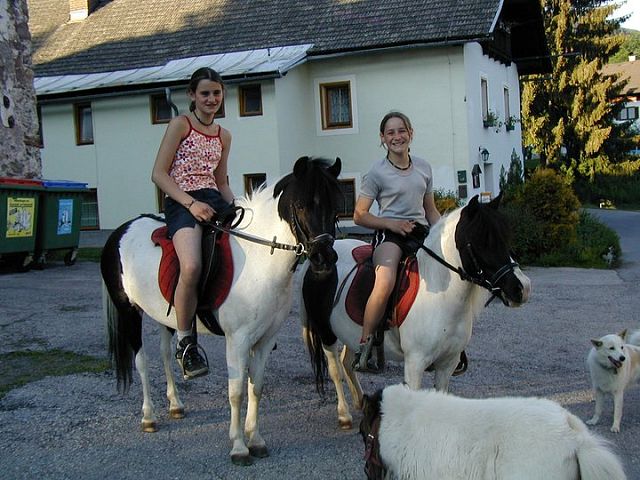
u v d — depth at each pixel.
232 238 4.96
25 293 11.36
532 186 16.22
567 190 15.94
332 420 5.84
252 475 4.76
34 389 6.62
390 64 21.55
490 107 23.75
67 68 25.38
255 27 24.44
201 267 4.89
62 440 5.44
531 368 7.33
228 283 4.85
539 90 38.38
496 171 24.38
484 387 6.68
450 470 3.21
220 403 6.32
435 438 3.30
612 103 39.78
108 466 4.96
